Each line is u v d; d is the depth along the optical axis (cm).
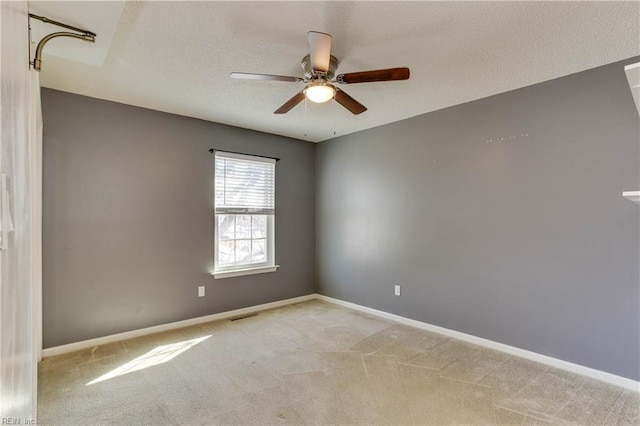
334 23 202
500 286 310
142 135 348
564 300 273
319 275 500
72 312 306
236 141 420
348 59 245
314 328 365
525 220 295
